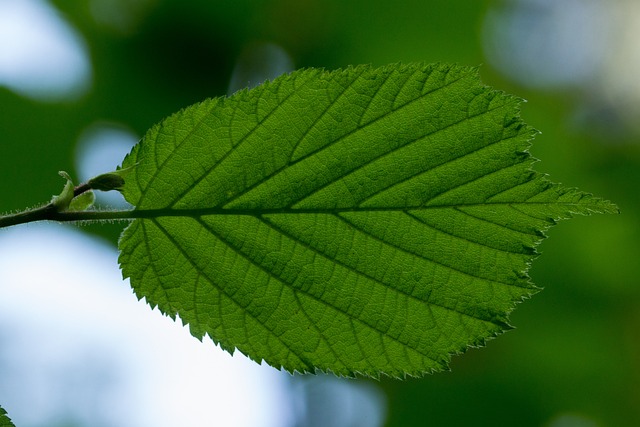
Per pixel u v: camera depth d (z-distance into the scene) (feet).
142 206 1.59
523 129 1.58
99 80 2.58
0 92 2.52
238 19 2.56
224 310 1.60
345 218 1.60
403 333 1.60
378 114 1.59
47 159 2.58
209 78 2.60
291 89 1.58
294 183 1.60
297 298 1.61
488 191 1.59
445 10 2.66
